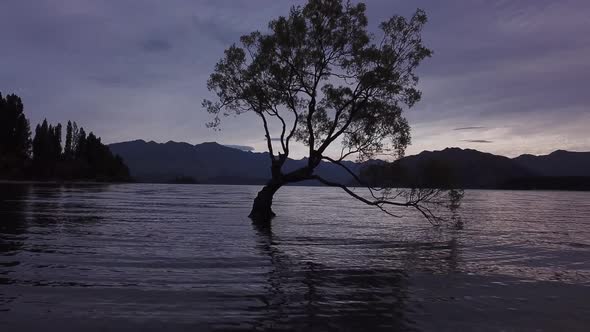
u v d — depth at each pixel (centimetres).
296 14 3067
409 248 2203
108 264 1542
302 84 3152
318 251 2012
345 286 1352
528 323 1054
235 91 3312
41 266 1474
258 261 1709
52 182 14300
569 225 3800
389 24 2916
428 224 3509
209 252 1870
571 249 2303
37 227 2564
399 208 5647
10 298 1108
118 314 1012
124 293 1178
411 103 2977
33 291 1173
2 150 13488
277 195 11438
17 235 2208
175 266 1553
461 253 2088
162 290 1224
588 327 1034
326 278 1454
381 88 2998
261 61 3170
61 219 3073
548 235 2970
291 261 1734
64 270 1423
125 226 2773
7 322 942
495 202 9331
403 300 1216
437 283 1435
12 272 1377
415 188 2888
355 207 5816
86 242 2034
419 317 1073
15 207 3984
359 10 3028
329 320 1027
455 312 1123
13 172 13450
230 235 2480
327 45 3075
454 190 2841
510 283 1470
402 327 998
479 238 2694
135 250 1850
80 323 949
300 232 2742
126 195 7738
